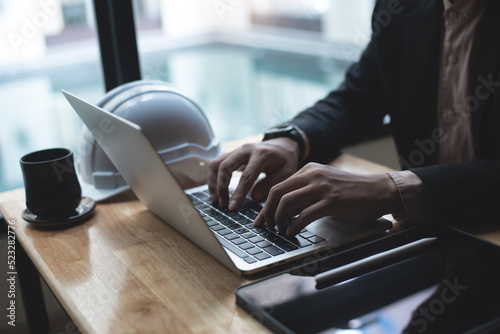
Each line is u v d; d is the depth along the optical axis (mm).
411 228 794
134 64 1456
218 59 7438
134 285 717
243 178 929
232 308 652
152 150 650
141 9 7965
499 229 813
